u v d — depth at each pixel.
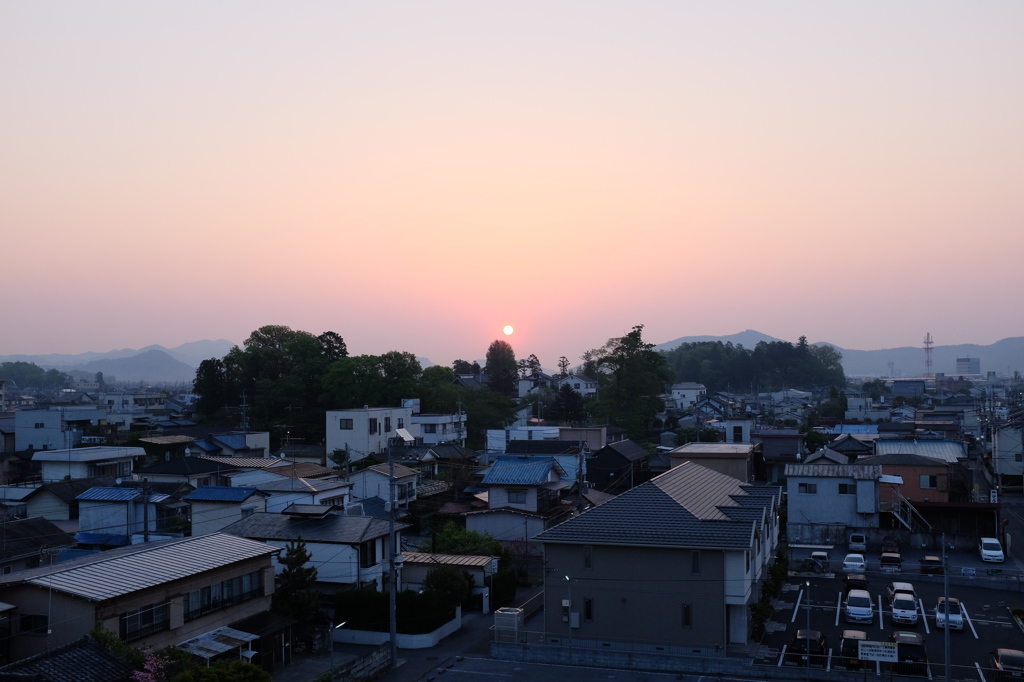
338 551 35.78
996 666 27.92
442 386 103.62
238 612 30.12
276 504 47.78
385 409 81.75
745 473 57.62
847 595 38.75
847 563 44.34
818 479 52.00
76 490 56.34
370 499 56.97
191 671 22.89
